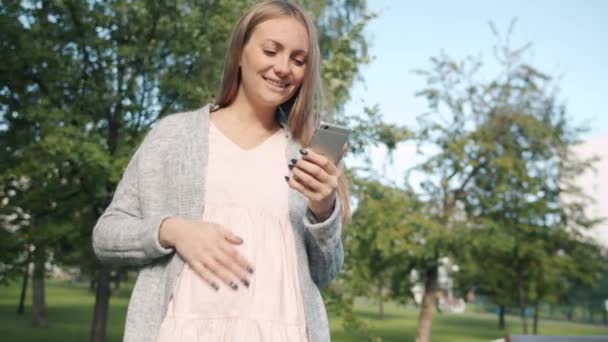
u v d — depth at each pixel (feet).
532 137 58.23
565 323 125.70
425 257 51.83
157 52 35.50
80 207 36.94
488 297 100.27
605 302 126.93
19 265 36.14
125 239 4.95
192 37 35.12
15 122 35.09
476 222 57.36
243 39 5.43
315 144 4.86
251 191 5.20
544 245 65.10
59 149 30.42
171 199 5.16
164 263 5.00
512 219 59.88
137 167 5.33
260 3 5.43
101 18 34.53
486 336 85.92
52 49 34.60
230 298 4.84
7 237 34.76
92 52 35.68
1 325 71.41
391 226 47.98
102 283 40.98
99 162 31.04
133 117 36.47
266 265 5.05
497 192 56.18
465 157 56.39
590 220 71.26
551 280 69.56
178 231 4.79
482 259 63.87
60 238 36.32
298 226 5.26
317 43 5.50
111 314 89.81
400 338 77.92
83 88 35.78
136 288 5.04
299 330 5.04
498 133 57.62
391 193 47.57
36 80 35.32
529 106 59.26
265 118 5.57
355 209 43.52
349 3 49.90
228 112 5.61
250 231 5.08
